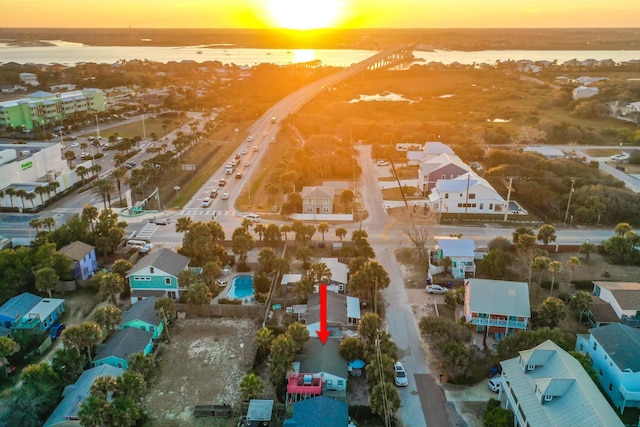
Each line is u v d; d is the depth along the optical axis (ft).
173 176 467.93
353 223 361.30
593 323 230.48
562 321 236.22
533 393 162.71
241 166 507.71
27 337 214.07
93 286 266.57
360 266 264.31
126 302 254.47
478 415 180.14
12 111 622.95
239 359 213.46
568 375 160.86
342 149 521.24
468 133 606.55
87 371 191.31
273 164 514.68
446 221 362.94
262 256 277.44
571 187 392.68
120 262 265.13
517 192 410.93
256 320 241.96
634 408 180.04
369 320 204.74
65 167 469.57
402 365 207.21
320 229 316.60
